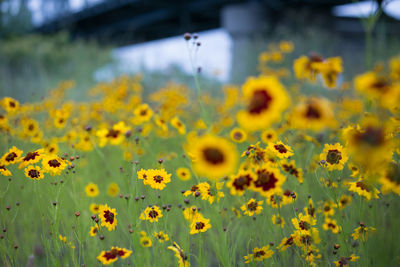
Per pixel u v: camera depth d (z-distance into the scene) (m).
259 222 0.86
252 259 0.79
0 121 1.05
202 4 8.29
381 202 0.89
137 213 0.77
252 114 0.63
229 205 0.91
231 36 7.25
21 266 0.84
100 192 1.08
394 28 3.39
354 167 0.77
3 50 4.68
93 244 0.86
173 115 1.30
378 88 0.66
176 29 11.42
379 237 0.73
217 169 0.63
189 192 0.81
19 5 6.91
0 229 0.84
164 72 3.37
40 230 0.96
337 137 0.86
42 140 1.09
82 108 1.64
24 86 3.04
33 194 0.94
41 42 5.40
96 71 4.02
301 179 0.79
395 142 0.69
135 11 9.72
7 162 0.82
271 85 0.63
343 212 0.90
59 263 0.79
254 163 0.79
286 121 0.92
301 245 0.78
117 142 0.93
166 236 0.79
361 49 5.22
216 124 1.34
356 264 0.79
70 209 0.97
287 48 2.07
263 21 6.89
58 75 4.27
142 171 0.80
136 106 1.47
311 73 0.88
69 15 8.38
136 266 0.75
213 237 0.83
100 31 11.02
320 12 6.61
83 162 1.13
